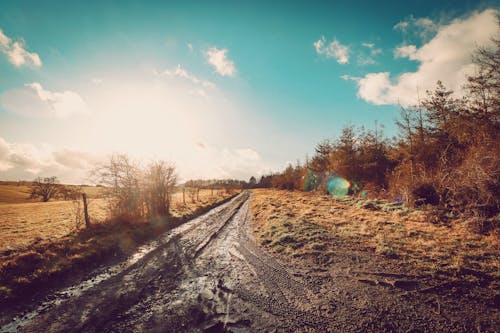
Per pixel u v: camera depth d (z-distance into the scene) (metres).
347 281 5.74
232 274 6.50
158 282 6.05
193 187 30.86
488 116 13.76
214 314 4.48
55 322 4.31
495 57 12.98
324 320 4.20
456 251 6.78
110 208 12.91
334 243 8.48
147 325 4.15
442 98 17.53
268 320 4.25
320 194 31.98
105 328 4.09
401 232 9.05
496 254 6.41
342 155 28.80
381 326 3.97
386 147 25.66
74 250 7.88
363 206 16.25
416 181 14.13
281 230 10.62
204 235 11.68
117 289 5.66
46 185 46.25
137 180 14.38
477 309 4.31
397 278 5.64
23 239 9.30
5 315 4.56
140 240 10.43
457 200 10.91
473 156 11.25
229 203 30.98
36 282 5.79
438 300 4.67
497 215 8.77
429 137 18.44
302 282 5.83
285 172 58.25
